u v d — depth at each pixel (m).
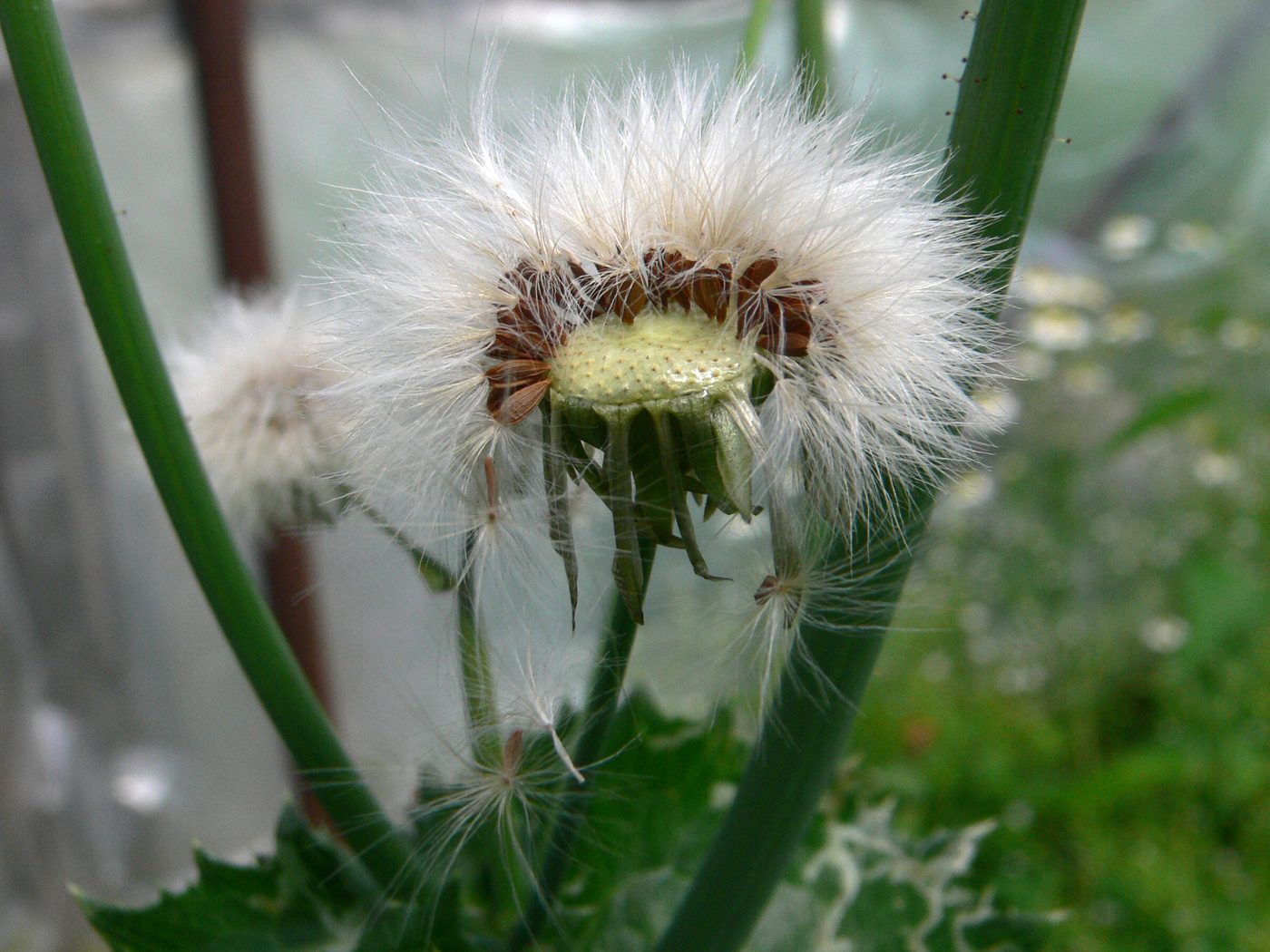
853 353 0.05
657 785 0.07
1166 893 0.20
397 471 0.05
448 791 0.05
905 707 0.22
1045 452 0.26
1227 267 0.30
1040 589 0.24
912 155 0.05
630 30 0.17
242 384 0.06
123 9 0.15
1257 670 0.23
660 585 0.07
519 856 0.05
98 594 0.18
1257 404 0.28
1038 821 0.21
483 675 0.05
